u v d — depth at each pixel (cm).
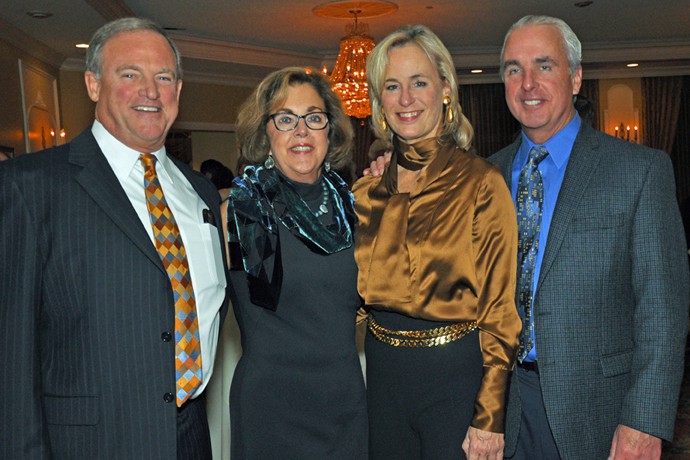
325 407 218
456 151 215
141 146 196
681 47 1010
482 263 202
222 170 537
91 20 690
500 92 1143
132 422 179
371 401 218
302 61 1003
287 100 222
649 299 195
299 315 219
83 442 177
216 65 959
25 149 756
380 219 220
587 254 202
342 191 228
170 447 182
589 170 206
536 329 206
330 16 791
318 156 225
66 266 178
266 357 218
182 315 190
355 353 225
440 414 203
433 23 846
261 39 912
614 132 1145
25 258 173
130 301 181
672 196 201
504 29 890
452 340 204
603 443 204
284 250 220
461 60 1020
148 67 192
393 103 216
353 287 223
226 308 220
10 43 725
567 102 215
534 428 214
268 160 230
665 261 194
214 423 280
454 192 208
